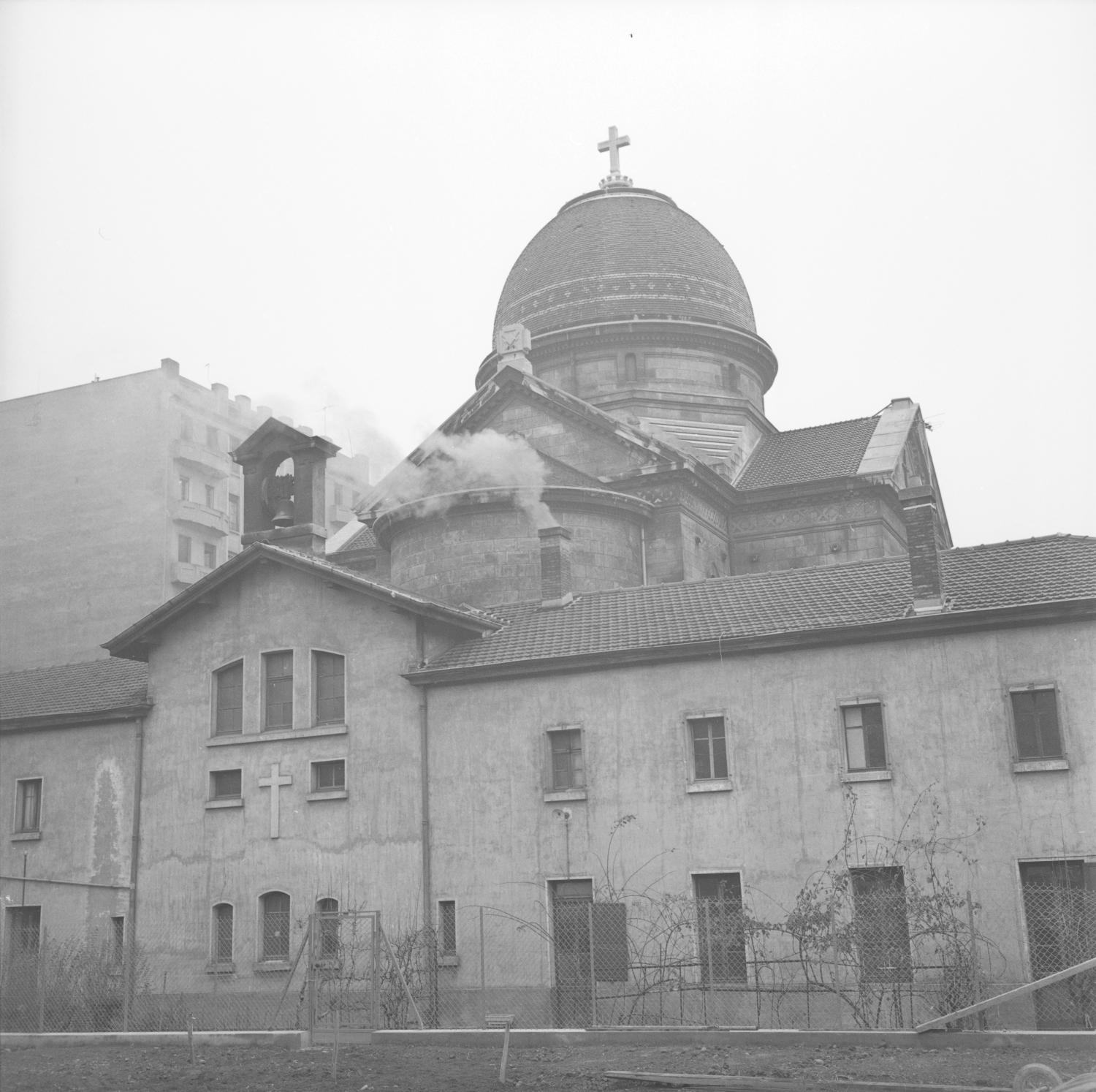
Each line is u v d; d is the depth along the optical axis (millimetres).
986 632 25688
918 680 25938
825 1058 19375
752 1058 19609
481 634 31156
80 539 53594
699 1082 17219
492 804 28703
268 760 31312
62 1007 28578
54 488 54281
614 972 26625
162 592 52344
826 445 46750
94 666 37625
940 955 24328
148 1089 18109
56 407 54406
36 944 32938
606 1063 19516
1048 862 24453
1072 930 23688
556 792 28172
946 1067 18094
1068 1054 19078
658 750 27531
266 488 36906
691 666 27672
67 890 32844
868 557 41875
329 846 30141
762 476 45094
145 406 53906
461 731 29391
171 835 31953
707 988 24578
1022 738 25250
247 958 30297
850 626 26297
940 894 24344
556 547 32031
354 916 26656
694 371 47562
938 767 25453
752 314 50750
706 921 24500
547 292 49375
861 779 25891
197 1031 24797
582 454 41969
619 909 26859
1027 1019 23500
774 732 26734
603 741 28047
